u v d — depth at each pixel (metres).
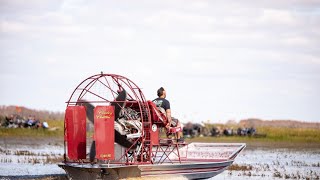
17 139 68.19
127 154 28.14
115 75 28.89
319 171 40.09
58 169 37.94
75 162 29.31
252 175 36.72
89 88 29.25
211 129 82.81
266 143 73.56
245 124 90.56
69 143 28.78
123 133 28.06
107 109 27.11
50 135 76.00
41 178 33.12
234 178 35.06
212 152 35.06
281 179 35.12
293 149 63.62
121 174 27.58
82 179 28.47
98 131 26.91
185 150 34.84
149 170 28.02
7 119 79.50
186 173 29.75
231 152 34.78
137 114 29.19
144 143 28.94
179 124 31.20
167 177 28.83
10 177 33.53
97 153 26.81
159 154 34.78
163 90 30.77
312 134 85.31
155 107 28.97
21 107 87.81
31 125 79.62
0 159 44.28
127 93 28.27
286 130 86.56
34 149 56.03
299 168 42.03
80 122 28.97
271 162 46.78
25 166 39.69
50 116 89.25
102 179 27.89
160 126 29.67
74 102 29.19
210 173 31.30
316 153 58.12
